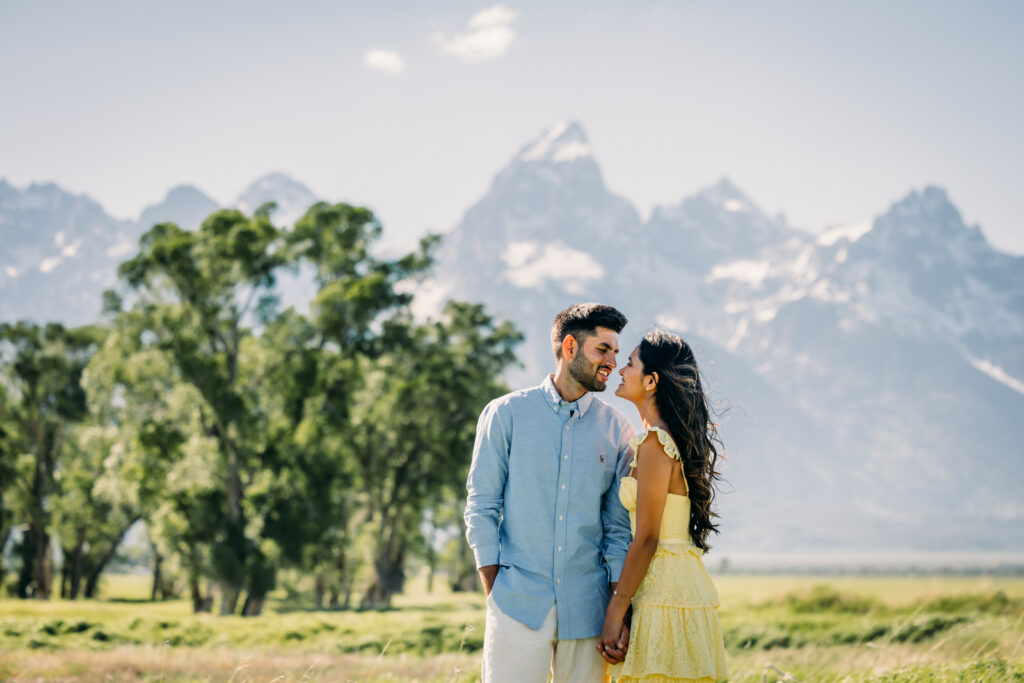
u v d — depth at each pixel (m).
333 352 40.69
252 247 36.94
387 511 42.75
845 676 6.48
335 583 46.28
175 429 36.06
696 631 3.81
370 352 41.06
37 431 53.03
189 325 36.94
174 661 14.78
